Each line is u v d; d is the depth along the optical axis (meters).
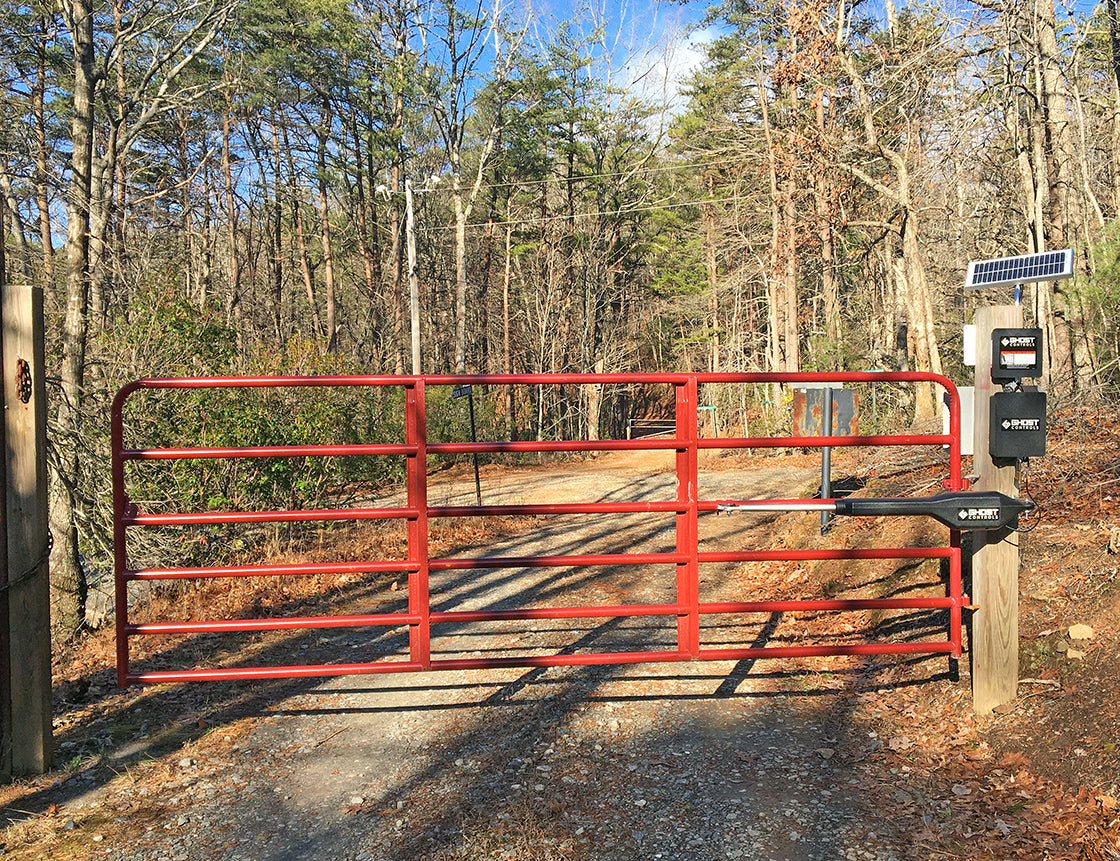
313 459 9.80
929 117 17.94
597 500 14.98
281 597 7.48
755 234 34.62
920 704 4.45
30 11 14.30
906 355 25.95
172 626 4.34
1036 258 4.35
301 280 43.19
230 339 10.78
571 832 3.32
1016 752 3.70
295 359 11.88
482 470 24.02
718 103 36.25
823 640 5.63
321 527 9.81
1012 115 16.25
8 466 3.97
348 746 4.24
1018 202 18.42
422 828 3.38
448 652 5.75
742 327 43.66
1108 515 5.40
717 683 5.02
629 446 4.47
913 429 11.28
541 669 5.42
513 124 37.97
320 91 35.09
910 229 19.36
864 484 8.38
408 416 4.43
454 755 4.10
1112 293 10.05
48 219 16.45
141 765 4.07
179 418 8.74
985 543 4.14
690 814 3.45
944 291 24.14
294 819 3.49
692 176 40.56
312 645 6.03
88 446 7.64
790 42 21.72
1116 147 16.88
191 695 5.03
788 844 3.20
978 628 4.15
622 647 5.77
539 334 42.81
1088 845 2.96
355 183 40.34
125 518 4.30
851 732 4.22
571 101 40.50
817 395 7.74
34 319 4.03
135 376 8.84
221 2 15.71
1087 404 8.40
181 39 13.99
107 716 4.73
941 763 3.78
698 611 4.52
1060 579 4.72
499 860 3.13
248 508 8.98
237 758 4.12
